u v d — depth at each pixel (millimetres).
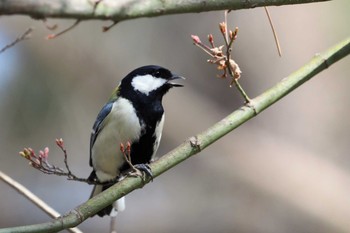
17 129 13359
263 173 13273
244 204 13273
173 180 14078
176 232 13555
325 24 13508
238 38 13742
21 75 13633
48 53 13938
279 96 5262
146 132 6707
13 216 13750
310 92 13367
